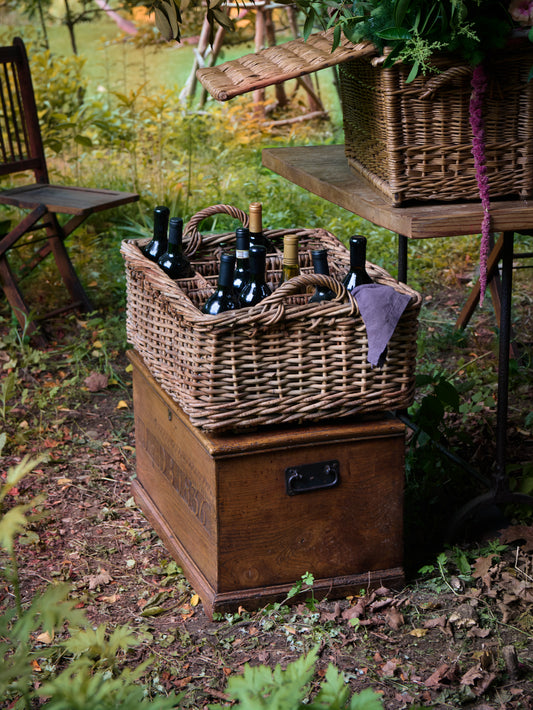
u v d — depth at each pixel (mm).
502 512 2900
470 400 3775
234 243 3078
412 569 2641
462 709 2068
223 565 2398
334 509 2449
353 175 2938
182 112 7887
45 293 5043
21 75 4719
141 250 2916
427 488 2873
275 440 2330
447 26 2203
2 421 3732
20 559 2762
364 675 2189
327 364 2355
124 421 3803
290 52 2547
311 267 2967
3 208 6023
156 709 1152
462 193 2393
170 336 2443
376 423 2438
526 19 2205
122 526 2986
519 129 2320
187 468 2549
